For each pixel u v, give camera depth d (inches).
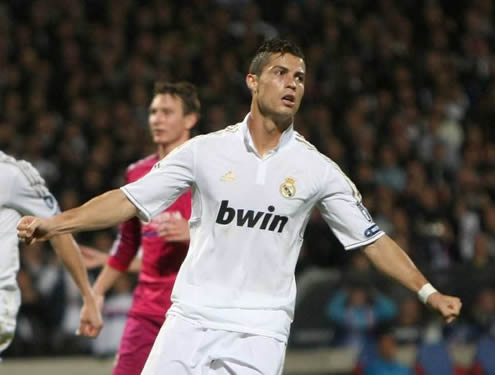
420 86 1748.3
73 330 1144.8
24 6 1646.2
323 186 502.0
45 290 1147.9
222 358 484.1
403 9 1902.1
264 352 484.7
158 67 1595.7
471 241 1418.6
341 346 1139.3
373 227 508.4
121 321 1120.2
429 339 1156.5
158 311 664.4
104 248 1206.9
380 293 1159.6
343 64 1702.8
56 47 1594.5
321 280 1152.2
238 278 487.2
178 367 480.7
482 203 1470.2
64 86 1529.3
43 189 578.2
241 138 495.8
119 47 1612.9
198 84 1596.9
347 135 1533.0
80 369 1128.8
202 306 485.1
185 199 660.1
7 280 569.6
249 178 489.4
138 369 669.3
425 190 1438.2
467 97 1790.1
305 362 1130.7
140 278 676.7
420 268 1187.9
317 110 1571.1
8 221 570.9
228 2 1815.9
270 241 489.7
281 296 495.5
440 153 1553.9
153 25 1689.2
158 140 681.0
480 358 1145.4
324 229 1294.3
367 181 1445.6
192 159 491.5
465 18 1927.9
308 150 505.0
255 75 499.2
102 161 1362.0
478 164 1610.5
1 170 562.3
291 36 1745.8
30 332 1127.6
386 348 1103.0
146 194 486.0
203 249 490.6
